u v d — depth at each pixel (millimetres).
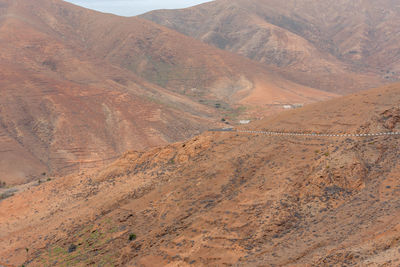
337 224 34688
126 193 62812
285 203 41125
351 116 55094
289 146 53469
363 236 30406
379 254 25828
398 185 37375
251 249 36781
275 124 63562
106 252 49656
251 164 52469
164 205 52188
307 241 33656
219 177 52562
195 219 45094
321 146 50156
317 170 43875
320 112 61469
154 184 61938
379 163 42719
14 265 56500
